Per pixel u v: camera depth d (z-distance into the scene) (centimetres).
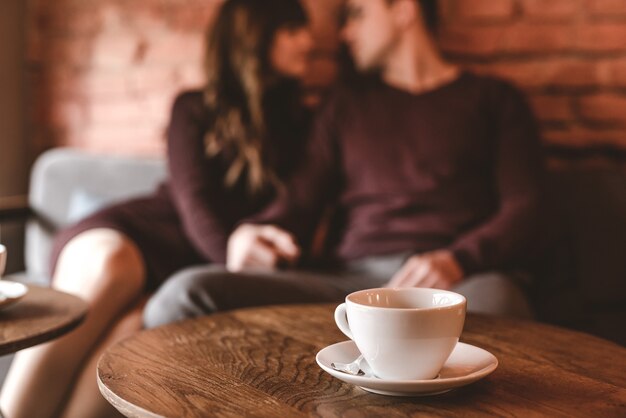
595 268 181
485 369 74
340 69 215
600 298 180
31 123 260
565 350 90
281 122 208
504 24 210
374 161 190
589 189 186
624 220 181
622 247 180
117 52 248
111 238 174
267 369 82
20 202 237
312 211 194
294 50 207
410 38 193
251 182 200
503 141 184
